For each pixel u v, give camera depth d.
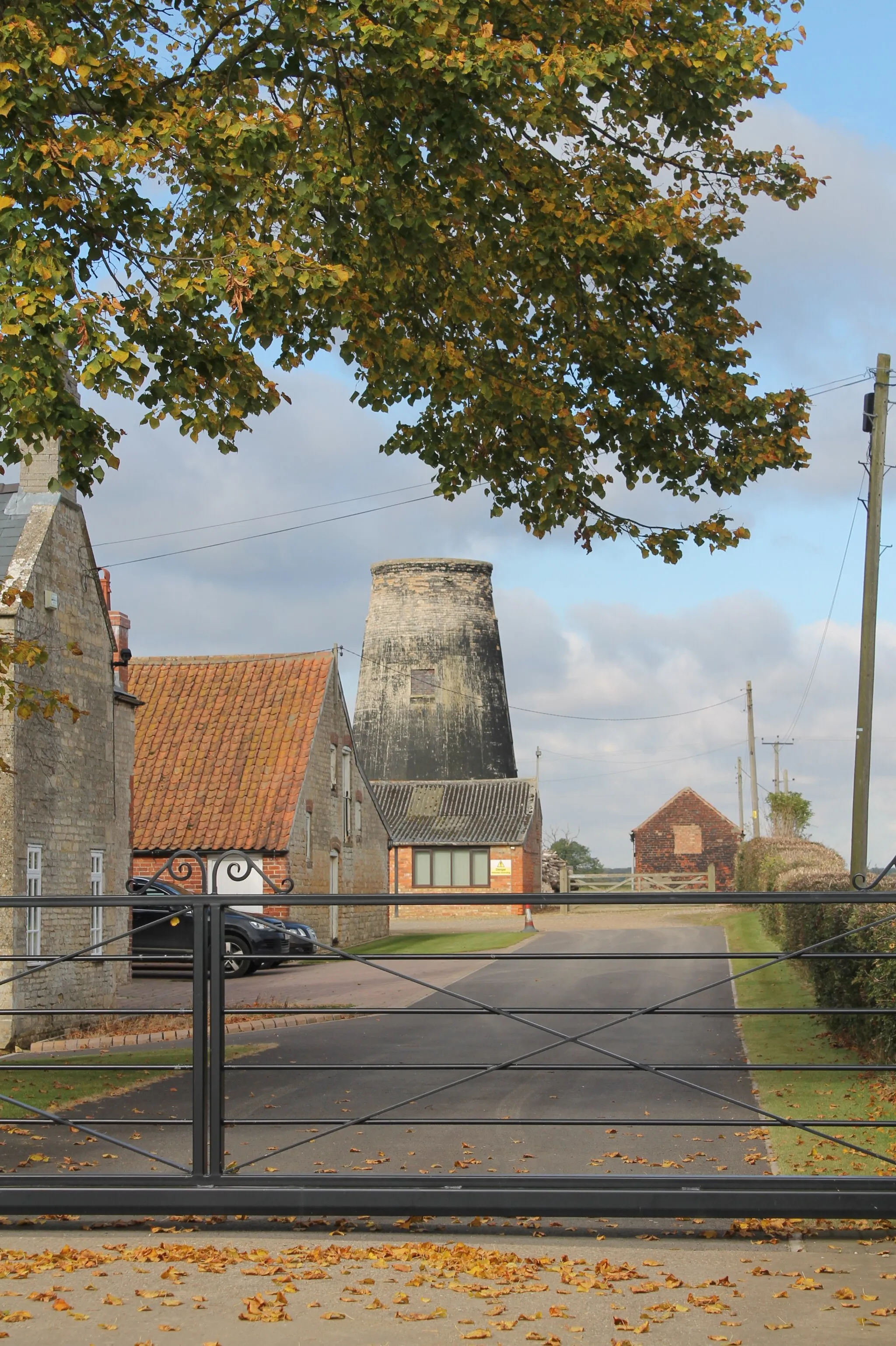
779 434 14.32
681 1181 6.97
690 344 13.68
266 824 33.00
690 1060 14.01
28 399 9.67
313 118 12.21
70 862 18.84
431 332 13.98
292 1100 12.31
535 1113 11.52
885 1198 6.87
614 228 12.47
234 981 26.53
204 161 10.59
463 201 12.26
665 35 12.23
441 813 62.22
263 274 10.15
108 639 20.53
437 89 10.86
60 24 10.63
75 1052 16.03
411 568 76.00
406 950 34.91
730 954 7.07
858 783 24.03
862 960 12.94
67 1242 6.87
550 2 11.53
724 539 14.62
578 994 21.44
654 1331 5.50
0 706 14.59
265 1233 7.02
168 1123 7.21
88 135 10.05
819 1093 11.95
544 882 70.25
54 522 18.69
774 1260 6.49
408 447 15.11
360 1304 5.86
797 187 13.89
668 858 71.38
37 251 9.70
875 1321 5.58
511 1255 6.52
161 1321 5.66
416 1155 9.61
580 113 12.39
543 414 13.71
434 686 74.19
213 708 36.44
